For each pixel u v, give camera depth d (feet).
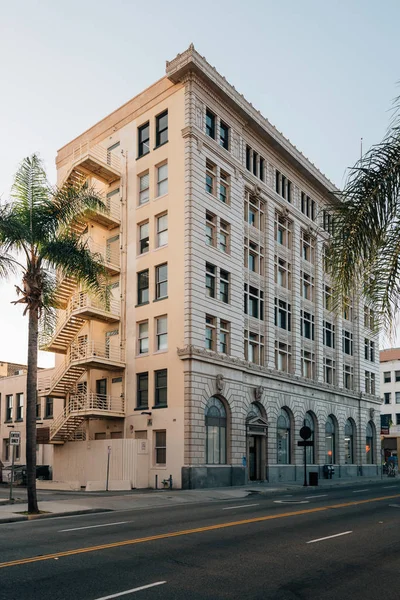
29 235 74.64
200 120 124.26
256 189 140.46
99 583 32.19
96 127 144.46
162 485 112.06
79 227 133.80
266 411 135.54
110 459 117.39
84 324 134.62
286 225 153.99
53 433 128.57
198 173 121.19
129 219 130.82
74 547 43.01
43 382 159.33
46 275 77.92
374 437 191.93
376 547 44.52
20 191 77.92
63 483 118.52
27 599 28.89
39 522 61.00
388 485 133.90
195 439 111.55
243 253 133.59
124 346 126.21
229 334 125.49
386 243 23.77
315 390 158.92
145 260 125.39
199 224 119.75
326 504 78.07
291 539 47.60
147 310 122.93
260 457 134.31
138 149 132.77
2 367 206.90
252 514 65.10
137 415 120.47
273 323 142.61
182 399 112.98
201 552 41.47
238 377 126.11
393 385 289.53
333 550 43.09
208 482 113.09
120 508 74.95
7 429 170.91
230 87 130.31
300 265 157.79
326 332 169.68
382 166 23.34
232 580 33.53
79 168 130.82
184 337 114.52
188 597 29.71
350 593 31.24
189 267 116.26
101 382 131.34
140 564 37.22
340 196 24.08
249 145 141.08
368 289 23.90
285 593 30.94
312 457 156.46
